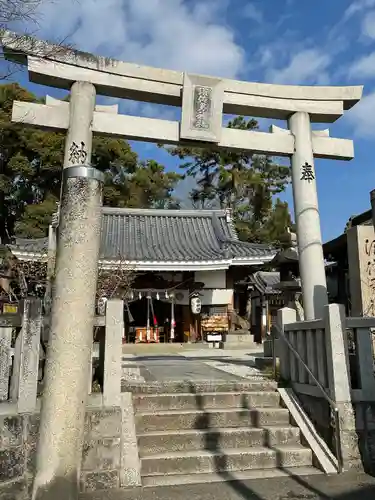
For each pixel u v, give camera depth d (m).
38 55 6.81
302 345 6.09
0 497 3.96
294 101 8.57
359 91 8.67
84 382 3.42
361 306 8.08
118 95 8.09
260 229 33.03
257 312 23.91
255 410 5.71
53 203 27.14
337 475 4.71
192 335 20.31
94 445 4.50
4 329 4.71
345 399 5.10
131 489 4.30
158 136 7.94
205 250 20.16
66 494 3.17
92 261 3.62
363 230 8.38
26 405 4.48
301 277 8.01
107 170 32.47
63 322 3.44
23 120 7.33
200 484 4.45
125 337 21.12
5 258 16.55
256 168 35.84
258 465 4.96
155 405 5.72
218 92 8.12
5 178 28.66
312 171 8.35
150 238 21.36
